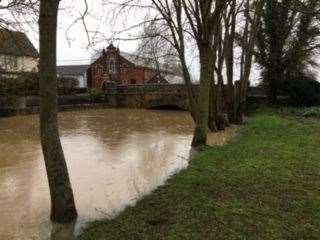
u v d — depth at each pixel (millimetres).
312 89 34344
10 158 17609
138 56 21078
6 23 21250
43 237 8492
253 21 27234
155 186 11367
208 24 16484
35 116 37125
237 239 7250
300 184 10484
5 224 9375
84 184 12703
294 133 20031
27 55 28516
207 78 17062
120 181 12953
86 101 46188
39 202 11094
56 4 8430
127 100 46688
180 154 16781
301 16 33812
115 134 24500
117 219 8625
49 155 8883
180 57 20016
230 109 26172
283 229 7629
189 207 8820
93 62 67062
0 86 37125
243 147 16109
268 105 35719
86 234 8023
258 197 9414
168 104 44562
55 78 8633
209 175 11562
